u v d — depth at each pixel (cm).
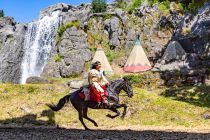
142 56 3494
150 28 5372
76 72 5281
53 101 2561
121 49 5472
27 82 4144
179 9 5353
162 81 3303
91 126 2094
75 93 1759
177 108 2439
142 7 5616
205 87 3033
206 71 3325
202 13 4362
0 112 2367
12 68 6119
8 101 2589
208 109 2420
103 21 5866
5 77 5991
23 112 2361
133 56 3509
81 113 1734
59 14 6303
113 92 1738
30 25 6544
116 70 5112
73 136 1355
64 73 5275
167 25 5291
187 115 2331
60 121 2212
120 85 1767
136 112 2403
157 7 5516
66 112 2398
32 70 6234
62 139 1267
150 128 1981
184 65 3772
